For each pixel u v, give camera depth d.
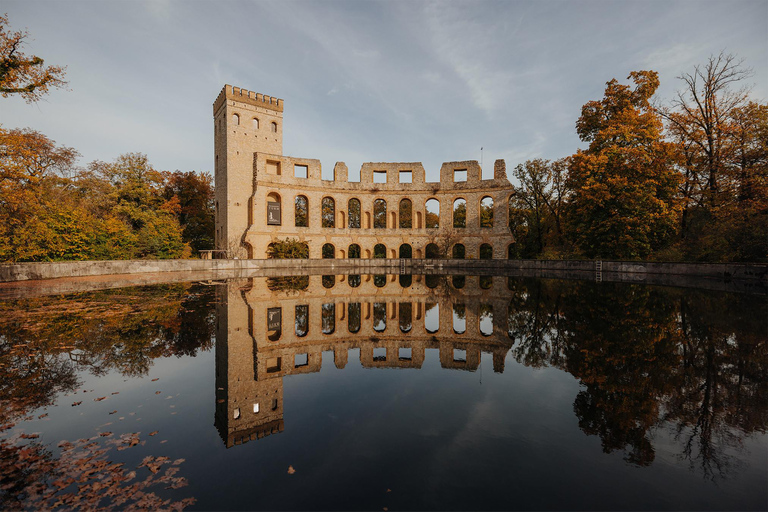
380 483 3.38
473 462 3.72
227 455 3.91
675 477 3.43
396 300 16.50
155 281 23.69
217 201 51.28
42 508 3.06
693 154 31.61
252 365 7.17
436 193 52.41
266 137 49.81
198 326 10.44
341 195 52.66
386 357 7.88
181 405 5.25
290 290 19.77
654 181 28.70
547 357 7.41
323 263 43.78
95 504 3.09
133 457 3.88
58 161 39.84
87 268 25.30
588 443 4.07
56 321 10.84
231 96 46.94
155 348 8.21
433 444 4.09
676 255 28.97
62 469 3.65
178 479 3.48
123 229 34.25
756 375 6.13
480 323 11.27
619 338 8.74
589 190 31.06
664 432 4.28
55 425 4.60
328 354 8.12
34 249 24.98
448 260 45.00
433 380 6.31
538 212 50.31
